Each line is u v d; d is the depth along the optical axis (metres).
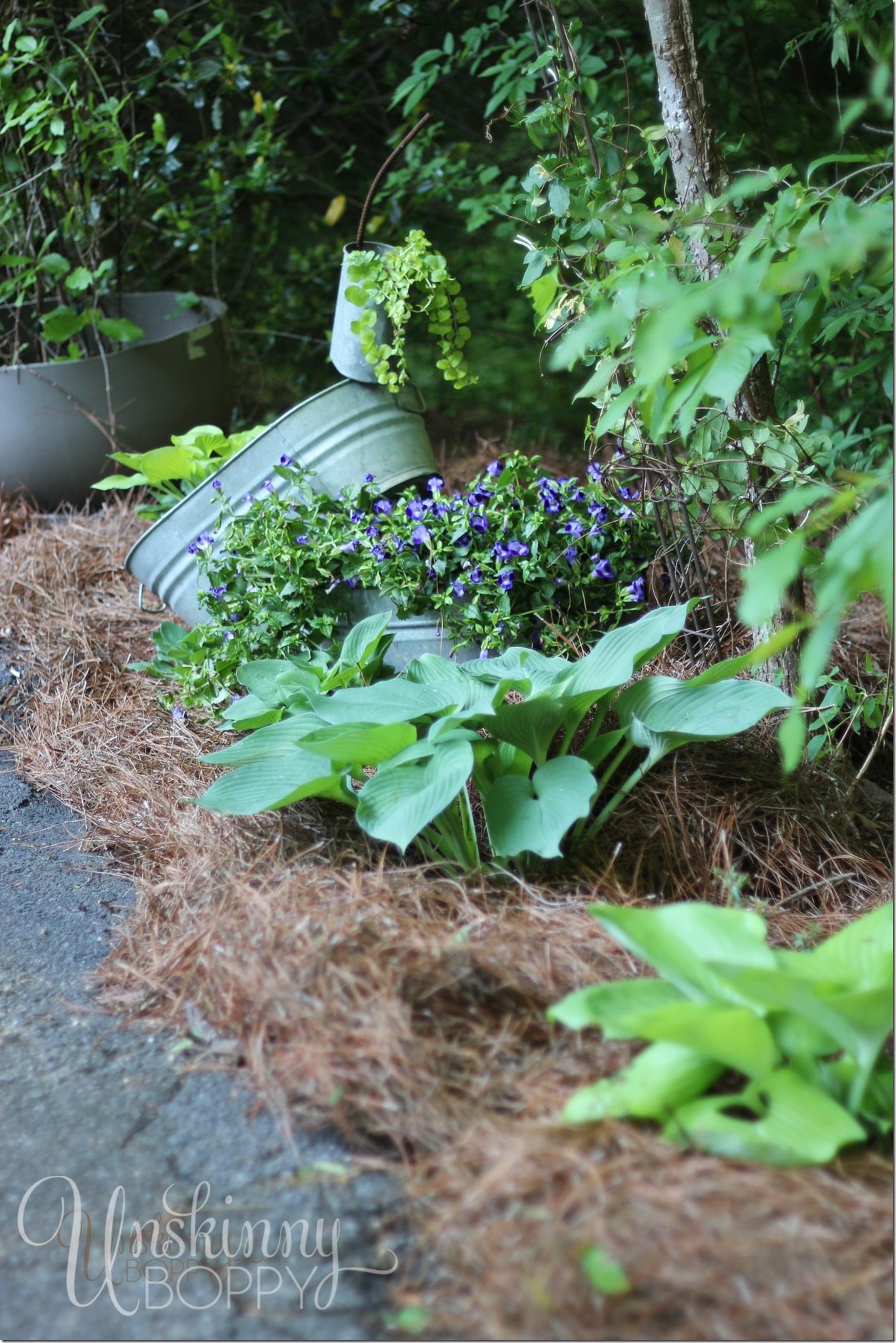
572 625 2.56
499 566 2.51
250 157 4.98
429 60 3.81
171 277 5.10
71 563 3.51
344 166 4.70
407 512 2.57
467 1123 1.47
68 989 1.89
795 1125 1.37
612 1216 1.27
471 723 2.08
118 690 2.93
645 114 3.86
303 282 5.15
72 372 3.77
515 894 1.96
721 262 2.30
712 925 1.55
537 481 2.73
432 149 4.80
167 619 3.28
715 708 2.03
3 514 3.79
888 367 2.50
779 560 1.17
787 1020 1.50
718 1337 1.19
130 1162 1.49
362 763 2.08
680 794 2.27
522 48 3.62
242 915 1.85
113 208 4.38
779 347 2.60
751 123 3.89
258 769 2.07
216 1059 1.70
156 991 1.86
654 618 2.13
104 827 2.40
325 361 5.15
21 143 3.59
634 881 2.02
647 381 1.31
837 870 2.21
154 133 4.35
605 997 1.49
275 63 5.09
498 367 4.83
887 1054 1.60
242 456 2.76
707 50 3.86
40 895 2.18
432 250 4.55
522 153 4.46
